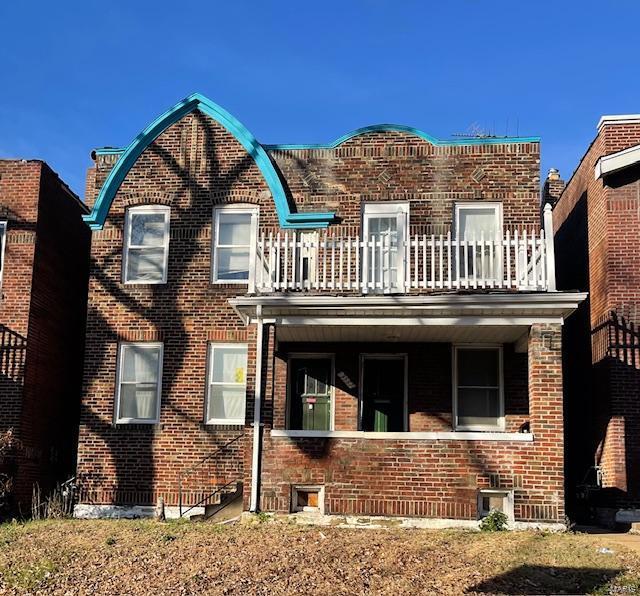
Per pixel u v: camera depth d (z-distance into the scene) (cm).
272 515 1316
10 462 1627
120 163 1770
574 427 1798
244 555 1068
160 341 1716
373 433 1320
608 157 1577
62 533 1262
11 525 1387
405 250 1409
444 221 1688
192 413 1673
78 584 985
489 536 1183
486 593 905
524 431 1568
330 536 1174
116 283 1742
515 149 1702
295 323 1400
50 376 1794
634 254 1568
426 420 1595
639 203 1584
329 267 1669
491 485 1285
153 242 1767
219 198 1750
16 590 972
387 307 1362
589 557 1054
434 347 1619
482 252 1388
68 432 1877
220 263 1739
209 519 1504
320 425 1641
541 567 1005
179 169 1773
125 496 1652
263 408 1371
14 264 1727
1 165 1772
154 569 1027
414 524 1280
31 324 1709
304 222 1705
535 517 1273
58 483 1722
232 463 1647
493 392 1609
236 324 1702
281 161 1758
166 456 1661
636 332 1541
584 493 1648
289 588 935
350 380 1628
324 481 1315
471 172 1703
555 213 2148
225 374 1702
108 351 1717
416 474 1298
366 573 986
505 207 1681
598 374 1612
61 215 1875
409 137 1731
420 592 912
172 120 1792
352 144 1742
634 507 1478
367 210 1722
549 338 1336
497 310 1346
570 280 1919
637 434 1508
